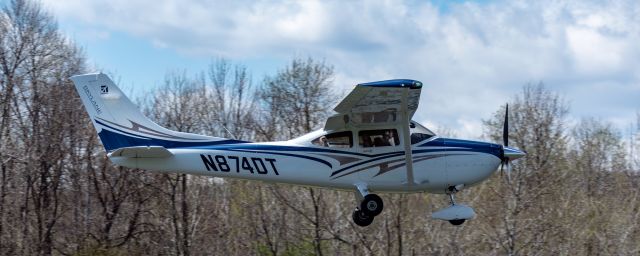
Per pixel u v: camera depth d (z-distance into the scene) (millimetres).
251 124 63312
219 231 56031
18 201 55531
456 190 34438
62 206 57219
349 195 54594
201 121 61156
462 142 34562
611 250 50250
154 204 58719
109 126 34688
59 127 56844
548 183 54062
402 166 33688
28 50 59281
